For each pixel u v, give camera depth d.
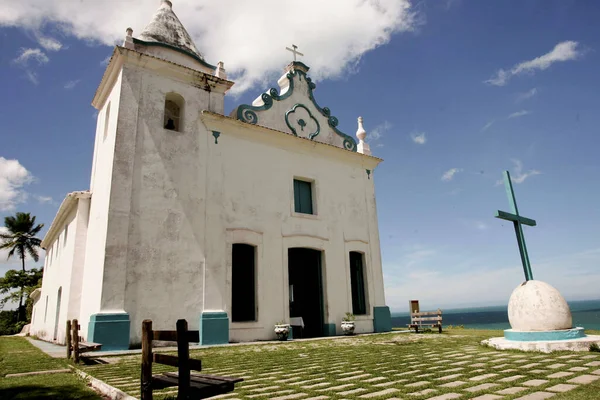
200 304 11.14
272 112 14.55
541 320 7.70
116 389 4.44
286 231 13.66
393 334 13.46
